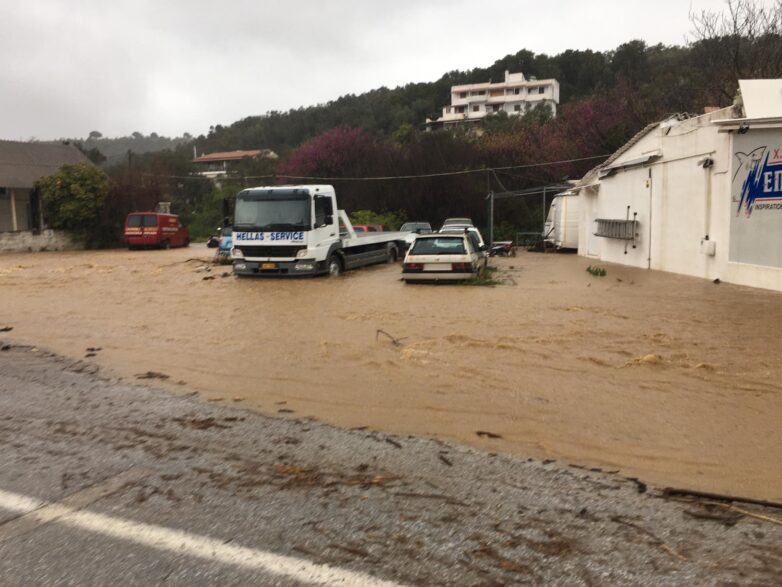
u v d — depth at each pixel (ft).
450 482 13.21
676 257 52.90
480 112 299.99
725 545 10.48
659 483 13.21
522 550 10.36
